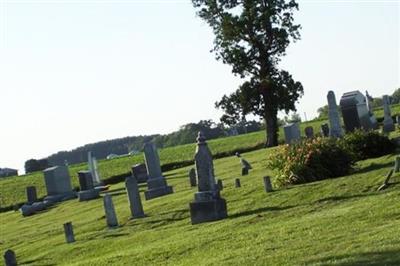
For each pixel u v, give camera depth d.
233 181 36.91
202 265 18.39
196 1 72.62
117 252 24.25
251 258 17.80
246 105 71.25
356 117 38.94
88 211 41.03
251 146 72.94
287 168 29.47
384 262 14.55
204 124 147.50
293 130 51.34
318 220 21.16
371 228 18.59
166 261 20.58
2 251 31.56
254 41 71.31
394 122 55.56
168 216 29.75
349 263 15.09
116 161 80.06
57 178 51.66
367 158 32.28
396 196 22.31
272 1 70.94
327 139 31.20
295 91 71.88
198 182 26.45
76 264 23.14
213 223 25.38
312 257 16.39
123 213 33.50
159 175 39.81
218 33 71.69
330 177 28.92
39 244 30.53
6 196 68.06
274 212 24.97
